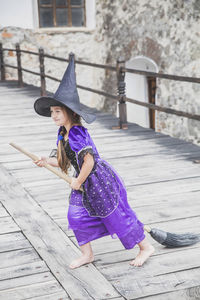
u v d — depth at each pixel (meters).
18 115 8.66
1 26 12.99
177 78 6.12
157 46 10.66
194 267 2.92
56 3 13.46
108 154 5.94
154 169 5.23
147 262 3.01
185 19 9.73
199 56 9.49
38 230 3.56
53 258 3.09
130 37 11.66
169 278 2.79
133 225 2.89
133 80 12.14
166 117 10.71
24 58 13.35
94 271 2.89
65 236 3.43
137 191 4.47
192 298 2.71
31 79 13.62
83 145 2.72
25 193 4.44
